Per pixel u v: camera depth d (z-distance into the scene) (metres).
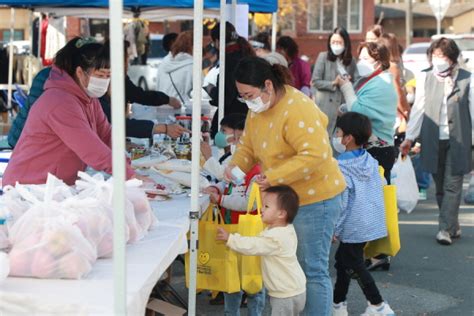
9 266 3.59
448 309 6.79
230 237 4.98
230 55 8.06
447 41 8.78
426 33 66.62
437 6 27.69
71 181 4.96
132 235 4.27
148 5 10.06
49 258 3.66
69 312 3.32
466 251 8.72
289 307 5.10
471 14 60.47
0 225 3.84
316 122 4.83
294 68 12.40
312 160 4.77
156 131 6.71
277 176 4.82
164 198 5.57
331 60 11.08
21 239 3.73
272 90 4.83
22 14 23.42
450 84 8.78
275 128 4.89
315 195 5.05
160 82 10.82
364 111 7.64
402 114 10.37
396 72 10.38
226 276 5.38
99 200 4.11
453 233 9.09
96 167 4.78
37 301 3.36
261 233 5.02
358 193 6.03
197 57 4.81
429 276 7.75
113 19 3.14
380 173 6.23
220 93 7.38
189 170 5.96
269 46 12.57
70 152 4.91
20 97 9.98
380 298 6.18
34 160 4.88
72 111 4.78
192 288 5.03
